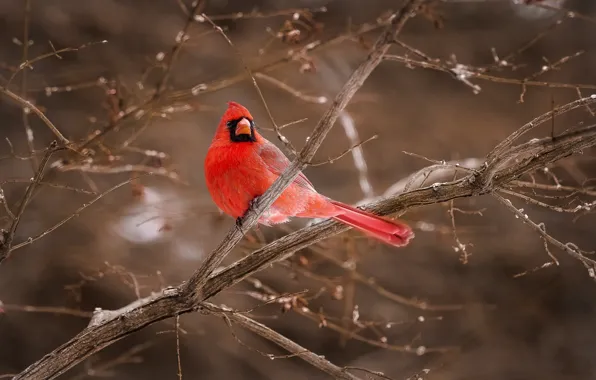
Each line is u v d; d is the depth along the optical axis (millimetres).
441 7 13516
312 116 13234
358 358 13289
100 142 7609
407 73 13992
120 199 11789
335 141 13352
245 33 13352
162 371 13172
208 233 12172
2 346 12773
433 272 13672
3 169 12297
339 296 7973
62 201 12109
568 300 14250
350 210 5578
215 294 5711
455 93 13953
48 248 12164
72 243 12195
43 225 12070
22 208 5234
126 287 12055
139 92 10570
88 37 13148
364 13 13609
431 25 13930
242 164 5637
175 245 12164
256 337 13148
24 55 7484
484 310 13750
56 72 12812
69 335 12906
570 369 13930
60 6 13133
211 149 5809
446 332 13625
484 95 13867
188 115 12828
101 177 11883
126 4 13391
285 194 5609
